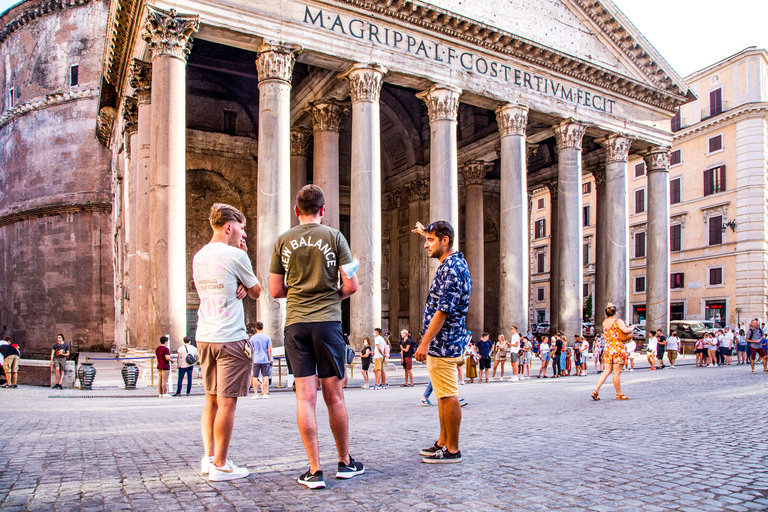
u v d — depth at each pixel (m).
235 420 9.76
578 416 9.39
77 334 40.34
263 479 4.98
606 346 12.43
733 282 46.16
